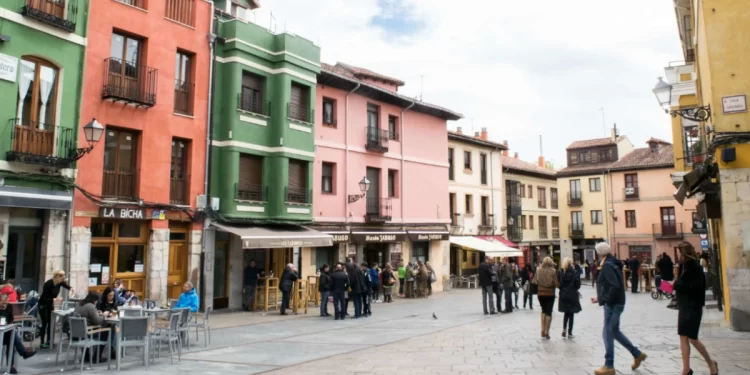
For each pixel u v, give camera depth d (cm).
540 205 5119
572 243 5281
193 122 1998
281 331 1534
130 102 1759
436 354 1106
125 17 1778
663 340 1177
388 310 2150
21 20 1467
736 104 1259
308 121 2398
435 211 3322
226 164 2086
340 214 2656
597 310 2020
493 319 1758
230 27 2138
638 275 3086
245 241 1928
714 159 1316
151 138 1839
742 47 1270
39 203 1468
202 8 2062
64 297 1487
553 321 1658
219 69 2119
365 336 1417
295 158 2312
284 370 985
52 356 1135
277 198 2222
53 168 1532
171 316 1095
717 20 1295
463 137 3769
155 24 1873
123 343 1018
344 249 2666
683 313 795
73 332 1006
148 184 1819
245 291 2106
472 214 3866
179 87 1984
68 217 1574
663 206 4791
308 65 2395
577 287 1291
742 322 1227
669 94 1489
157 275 1819
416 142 3231
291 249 2383
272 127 2269
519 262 4581
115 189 1741
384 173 2970
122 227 1761
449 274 3459
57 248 1542
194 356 1143
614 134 5356
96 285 1677
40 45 1519
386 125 3016
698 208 1747
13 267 1459
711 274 2094
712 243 1878
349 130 2756
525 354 1066
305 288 2091
